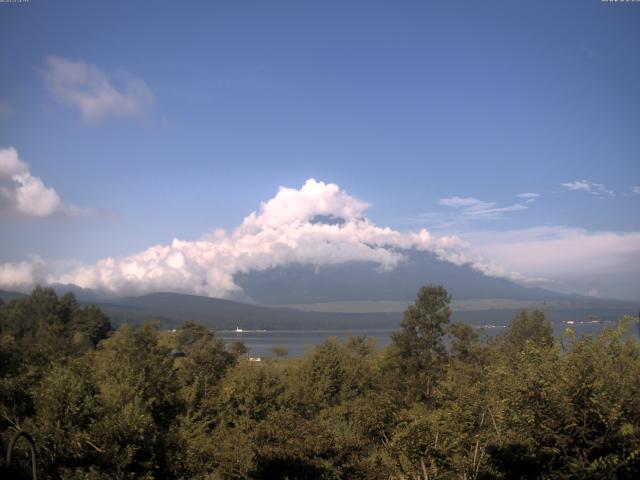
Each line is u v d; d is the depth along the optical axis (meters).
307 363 50.09
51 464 17.75
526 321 42.38
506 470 12.10
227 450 23.34
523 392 11.80
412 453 13.93
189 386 41.00
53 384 19.25
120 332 41.44
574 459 10.96
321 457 19.59
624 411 11.42
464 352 45.81
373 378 49.47
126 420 18.83
